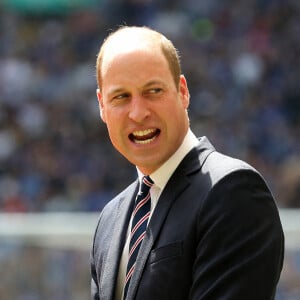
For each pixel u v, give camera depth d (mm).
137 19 63500
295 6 62031
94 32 62656
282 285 22812
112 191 47500
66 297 24750
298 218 24062
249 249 8453
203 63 58156
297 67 57719
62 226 25562
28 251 25062
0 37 61875
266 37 59906
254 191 8672
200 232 8656
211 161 9094
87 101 55250
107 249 9680
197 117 53656
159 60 8977
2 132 53062
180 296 8633
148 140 9094
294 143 50625
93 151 51188
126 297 8852
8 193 47000
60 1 65500
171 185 9148
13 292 24859
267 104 54500
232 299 8320
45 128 53562
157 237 8883
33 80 57219
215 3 63188
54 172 49844
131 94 8977
